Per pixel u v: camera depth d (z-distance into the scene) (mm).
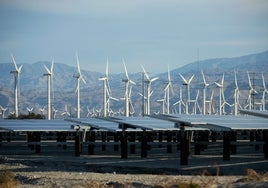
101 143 77438
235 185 36156
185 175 53625
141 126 69438
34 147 92562
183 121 62156
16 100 145125
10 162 68688
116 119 78500
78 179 49312
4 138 102562
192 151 85062
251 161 66312
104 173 56188
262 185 35250
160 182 42906
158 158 72250
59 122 92500
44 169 60406
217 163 63938
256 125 63188
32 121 95938
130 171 59344
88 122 80438
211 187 36062
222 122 63938
